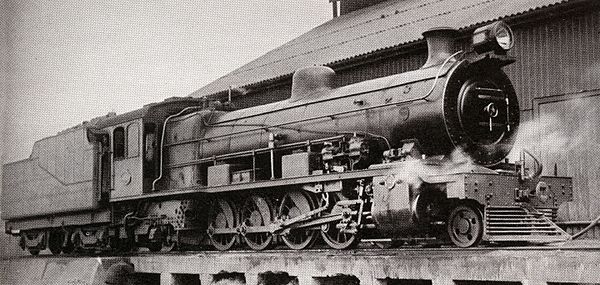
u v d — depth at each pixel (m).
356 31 22.05
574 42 15.04
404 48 18.14
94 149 17.22
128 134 16.59
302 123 13.31
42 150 19.50
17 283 17.55
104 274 14.97
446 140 11.09
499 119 11.56
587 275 8.17
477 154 11.21
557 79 15.30
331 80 13.81
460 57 11.41
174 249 16.22
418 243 11.45
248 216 14.32
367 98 12.34
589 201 14.69
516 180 10.74
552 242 10.30
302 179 12.44
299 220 12.69
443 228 11.11
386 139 11.88
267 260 11.94
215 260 12.88
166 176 16.45
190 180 15.70
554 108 15.35
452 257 9.48
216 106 16.81
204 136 15.77
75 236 18.55
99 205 17.12
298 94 13.98
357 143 11.91
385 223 10.90
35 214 19.66
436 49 12.05
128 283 15.01
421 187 10.59
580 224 14.77
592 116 14.71
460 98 11.14
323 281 11.33
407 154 11.27
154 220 15.84
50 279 16.52
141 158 16.03
